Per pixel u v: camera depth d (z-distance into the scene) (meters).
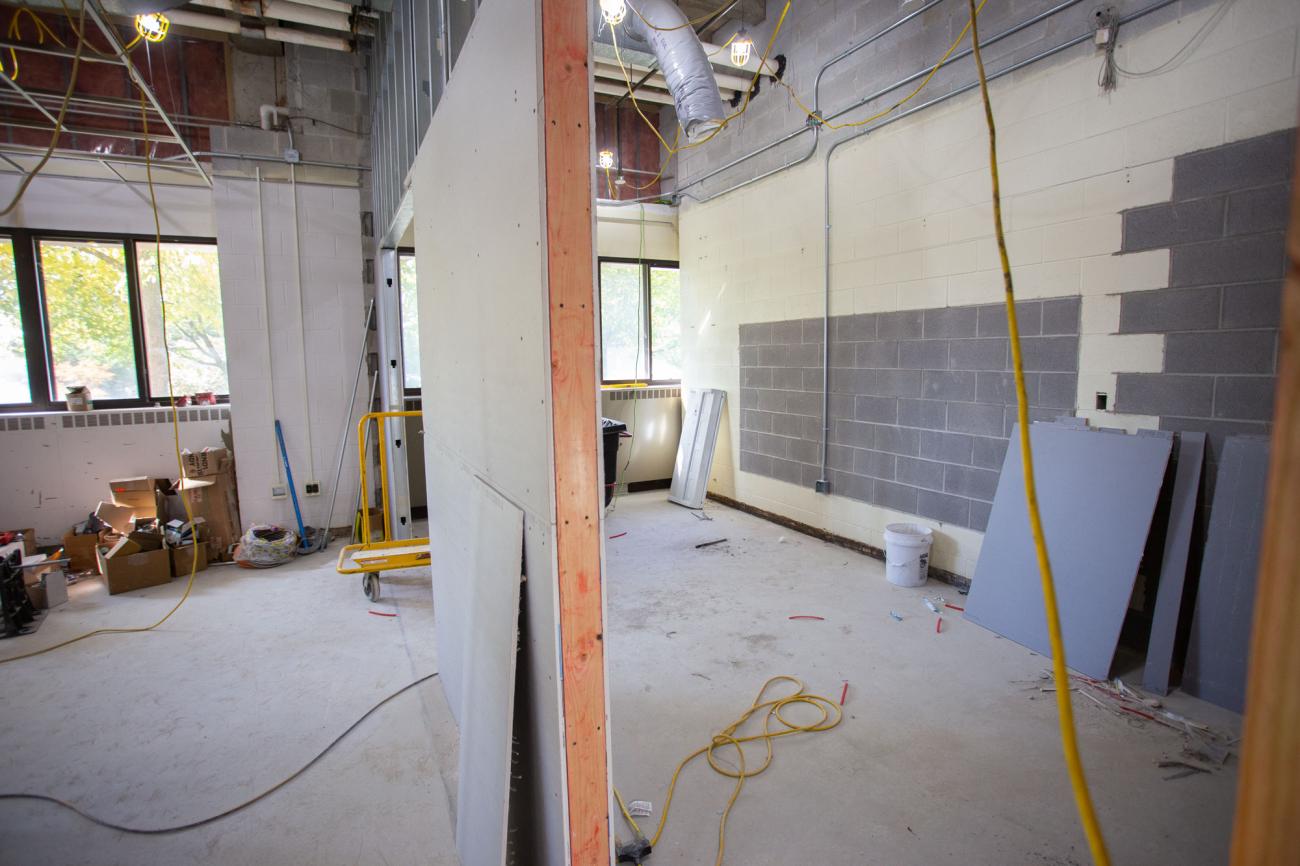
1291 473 0.31
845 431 4.32
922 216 3.62
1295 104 2.21
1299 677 0.32
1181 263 2.52
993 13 3.14
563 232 1.27
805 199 4.50
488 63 1.57
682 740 2.25
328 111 4.62
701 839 1.79
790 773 2.06
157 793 2.02
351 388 4.83
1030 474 0.77
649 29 3.69
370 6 3.63
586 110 1.28
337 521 4.86
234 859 1.76
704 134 3.96
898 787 1.99
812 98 4.34
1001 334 3.24
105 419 4.41
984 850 1.74
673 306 6.48
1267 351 2.31
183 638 3.12
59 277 4.34
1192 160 2.47
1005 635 2.98
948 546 3.63
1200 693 2.39
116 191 4.41
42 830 1.86
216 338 4.83
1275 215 2.27
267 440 4.61
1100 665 2.56
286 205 4.55
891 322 3.89
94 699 2.57
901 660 2.79
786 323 4.78
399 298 4.62
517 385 1.46
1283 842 0.33
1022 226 3.11
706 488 5.70
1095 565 2.67
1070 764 0.66
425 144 2.42
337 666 2.84
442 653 2.57
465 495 2.02
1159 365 2.61
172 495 4.26
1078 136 2.85
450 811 1.95
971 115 3.30
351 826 1.88
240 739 2.30
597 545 1.35
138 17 3.07
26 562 3.51
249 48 4.51
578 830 1.37
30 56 4.03
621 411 6.10
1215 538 2.38
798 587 3.67
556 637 1.32
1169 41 2.51
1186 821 1.81
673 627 3.16
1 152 4.06
